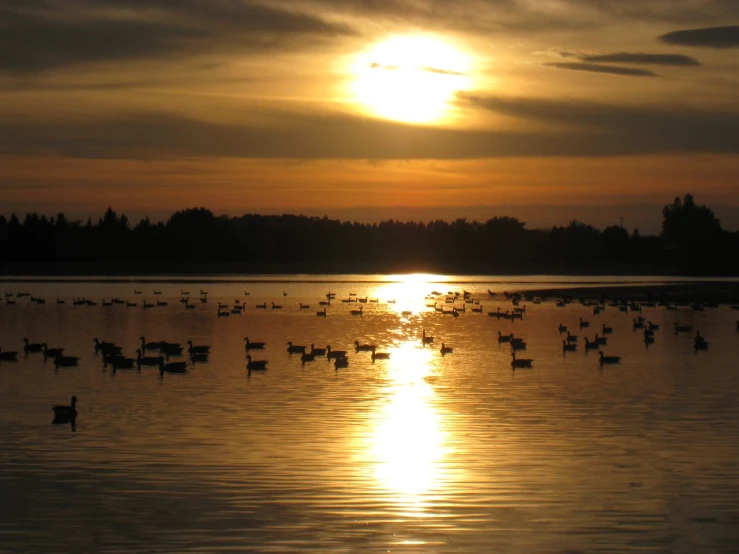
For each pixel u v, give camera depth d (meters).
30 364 60.31
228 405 44.00
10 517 27.41
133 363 58.38
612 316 112.25
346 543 25.53
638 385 50.66
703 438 36.78
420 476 31.28
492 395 47.12
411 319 107.12
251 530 26.41
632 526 26.77
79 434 37.28
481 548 25.20
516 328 94.25
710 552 24.98
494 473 31.75
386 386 50.31
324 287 197.50
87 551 24.97
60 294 163.62
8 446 35.28
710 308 128.38
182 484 30.39
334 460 33.28
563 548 25.20
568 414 41.69
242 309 121.19
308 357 62.34
